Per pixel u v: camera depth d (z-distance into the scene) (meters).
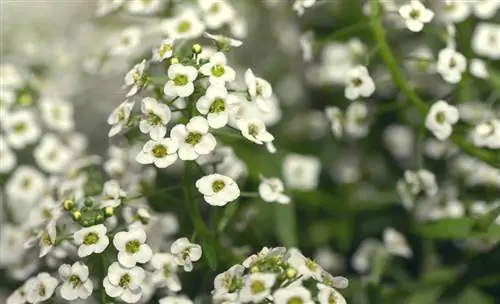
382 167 0.32
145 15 0.30
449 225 0.27
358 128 0.29
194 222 0.25
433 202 0.28
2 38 0.32
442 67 0.27
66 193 0.27
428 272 0.28
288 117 0.33
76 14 0.33
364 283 0.28
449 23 0.28
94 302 0.26
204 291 0.26
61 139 0.31
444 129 0.26
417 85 0.29
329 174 0.32
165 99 0.25
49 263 0.26
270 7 0.32
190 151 0.24
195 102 0.25
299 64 0.33
